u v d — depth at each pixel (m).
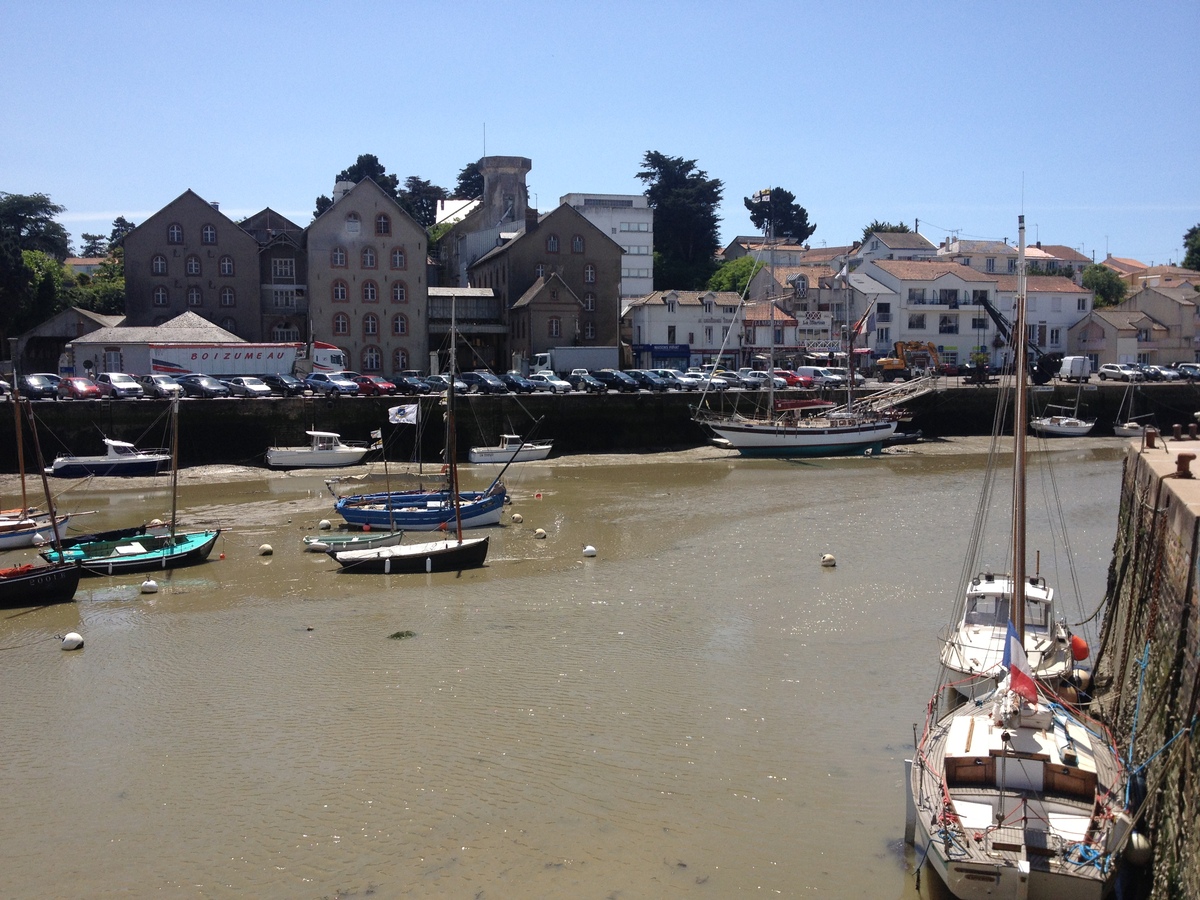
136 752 18.72
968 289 92.88
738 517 40.62
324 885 14.33
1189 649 13.58
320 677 22.50
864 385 74.06
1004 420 70.81
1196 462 20.06
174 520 35.00
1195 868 11.41
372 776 17.52
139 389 57.19
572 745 18.69
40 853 15.28
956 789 14.84
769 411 62.34
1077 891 12.78
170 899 14.08
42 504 44.41
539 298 77.38
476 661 23.41
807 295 93.56
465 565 32.94
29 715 20.62
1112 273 115.81
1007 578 23.86
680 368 88.44
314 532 38.69
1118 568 23.22
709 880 14.38
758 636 25.14
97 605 28.89
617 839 15.44
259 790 17.09
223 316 76.50
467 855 15.02
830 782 17.23
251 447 55.72
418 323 76.94
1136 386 73.50
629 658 23.55
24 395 56.47
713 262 123.44
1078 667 21.64
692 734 19.17
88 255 167.12
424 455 57.94
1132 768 15.05
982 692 19.61
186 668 23.30
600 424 61.72
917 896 14.04
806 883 14.31
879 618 26.58
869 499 44.78
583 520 40.56
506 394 60.28
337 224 74.69
